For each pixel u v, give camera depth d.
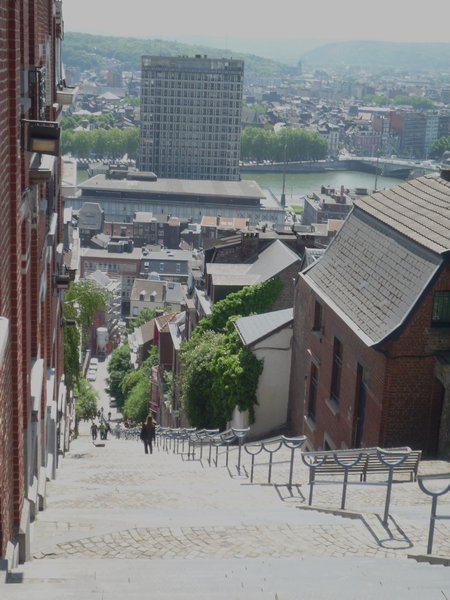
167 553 15.92
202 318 70.00
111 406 177.38
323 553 15.81
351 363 34.62
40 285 25.48
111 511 20.28
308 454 24.86
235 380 49.22
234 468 32.03
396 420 31.16
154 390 108.12
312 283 40.94
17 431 16.20
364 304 34.41
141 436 45.69
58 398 40.56
